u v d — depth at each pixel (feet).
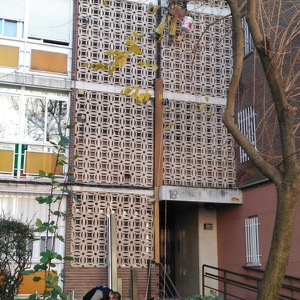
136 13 51.80
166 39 52.16
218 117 52.75
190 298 19.33
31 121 47.88
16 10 49.14
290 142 20.25
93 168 48.03
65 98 49.11
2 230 32.24
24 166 46.80
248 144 21.39
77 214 46.70
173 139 50.96
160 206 55.42
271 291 18.90
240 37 23.48
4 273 31.94
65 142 22.40
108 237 46.39
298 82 37.96
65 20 50.42
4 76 47.21
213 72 53.36
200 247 54.03
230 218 53.11
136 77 50.70
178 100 51.62
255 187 49.67
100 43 50.26
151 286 47.14
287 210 19.33
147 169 49.52
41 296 21.18
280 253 19.08
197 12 53.62
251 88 50.34
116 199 48.19
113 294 30.37
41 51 49.16
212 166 51.70
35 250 44.57
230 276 52.03
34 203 46.44
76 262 45.91
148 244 48.19
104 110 49.32
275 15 35.81
